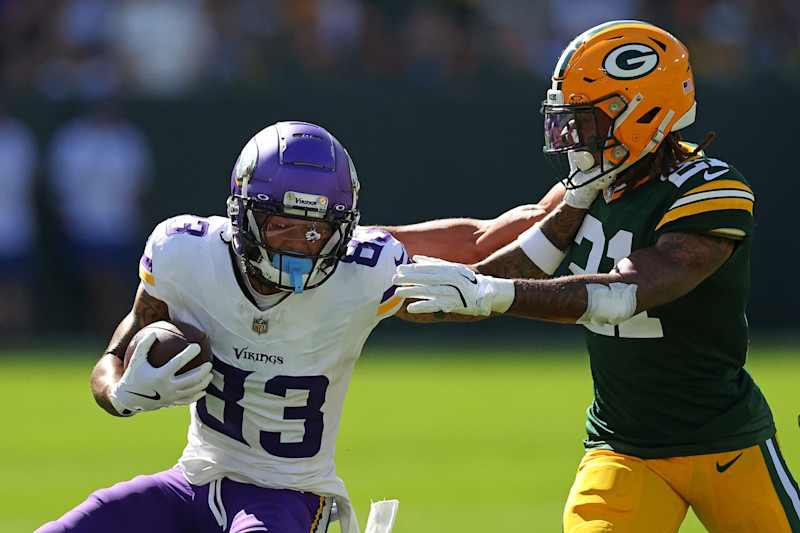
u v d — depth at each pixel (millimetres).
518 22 57688
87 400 39500
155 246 15289
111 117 51156
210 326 15102
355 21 56906
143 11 55156
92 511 14750
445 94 51719
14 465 29625
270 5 56438
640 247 15844
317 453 15352
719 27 58031
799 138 51656
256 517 14594
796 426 33625
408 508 24938
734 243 15312
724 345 15711
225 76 55375
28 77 55062
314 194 14328
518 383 41844
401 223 51844
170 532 15031
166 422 36188
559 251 17141
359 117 51625
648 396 15898
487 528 23141
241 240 14602
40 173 51312
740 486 15664
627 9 58438
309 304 14984
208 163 51906
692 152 15773
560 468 29016
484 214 51875
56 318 52000
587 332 16312
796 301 52250
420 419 35500
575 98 15938
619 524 15547
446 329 53156
